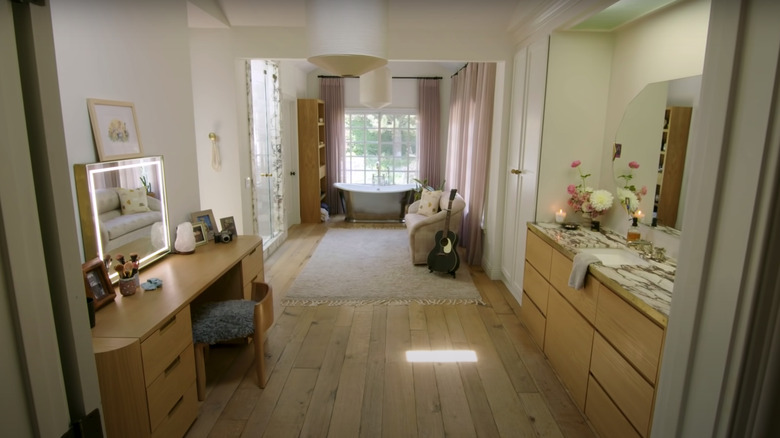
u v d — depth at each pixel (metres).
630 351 1.87
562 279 2.66
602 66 3.21
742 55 0.78
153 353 1.84
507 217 4.30
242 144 4.34
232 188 4.33
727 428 0.82
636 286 1.95
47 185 0.65
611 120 3.20
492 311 3.75
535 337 3.18
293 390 2.58
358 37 2.15
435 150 7.76
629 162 2.90
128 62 2.35
